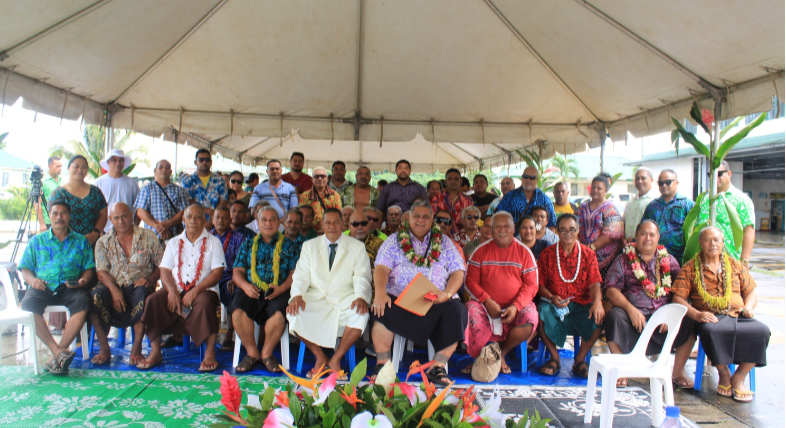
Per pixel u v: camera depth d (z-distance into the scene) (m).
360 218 4.45
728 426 3.07
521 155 9.01
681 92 4.85
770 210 23.52
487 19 4.96
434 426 1.37
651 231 3.88
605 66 5.01
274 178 5.72
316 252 3.98
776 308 7.04
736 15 3.44
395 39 5.21
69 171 4.53
